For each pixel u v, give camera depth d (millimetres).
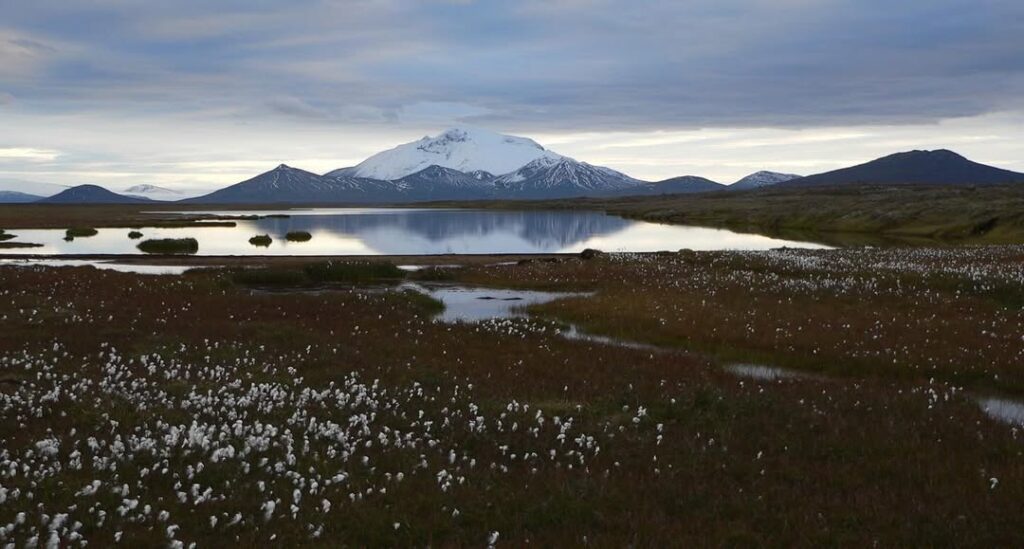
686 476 13133
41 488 11320
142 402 16391
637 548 9883
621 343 28156
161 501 11156
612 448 14648
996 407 18891
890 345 24922
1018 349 23594
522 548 9969
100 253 69562
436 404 17750
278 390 18344
